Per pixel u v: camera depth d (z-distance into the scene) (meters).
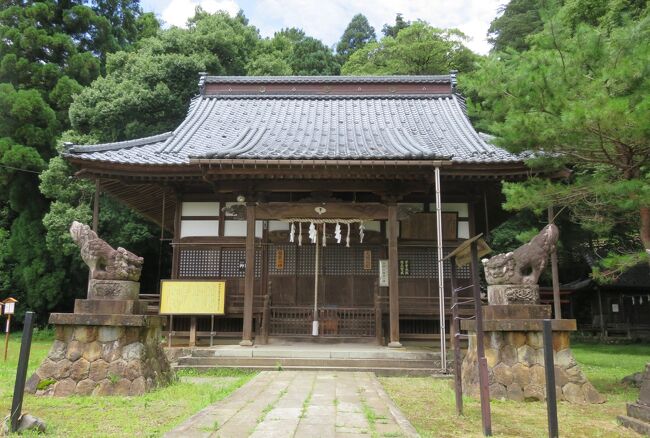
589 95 8.39
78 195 22.78
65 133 22.52
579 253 26.08
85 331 7.95
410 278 14.43
